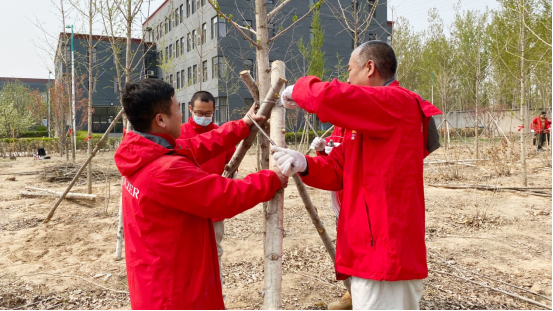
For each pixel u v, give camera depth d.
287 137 20.70
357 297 2.06
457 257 4.53
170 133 2.14
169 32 31.16
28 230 6.06
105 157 18.02
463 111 23.45
